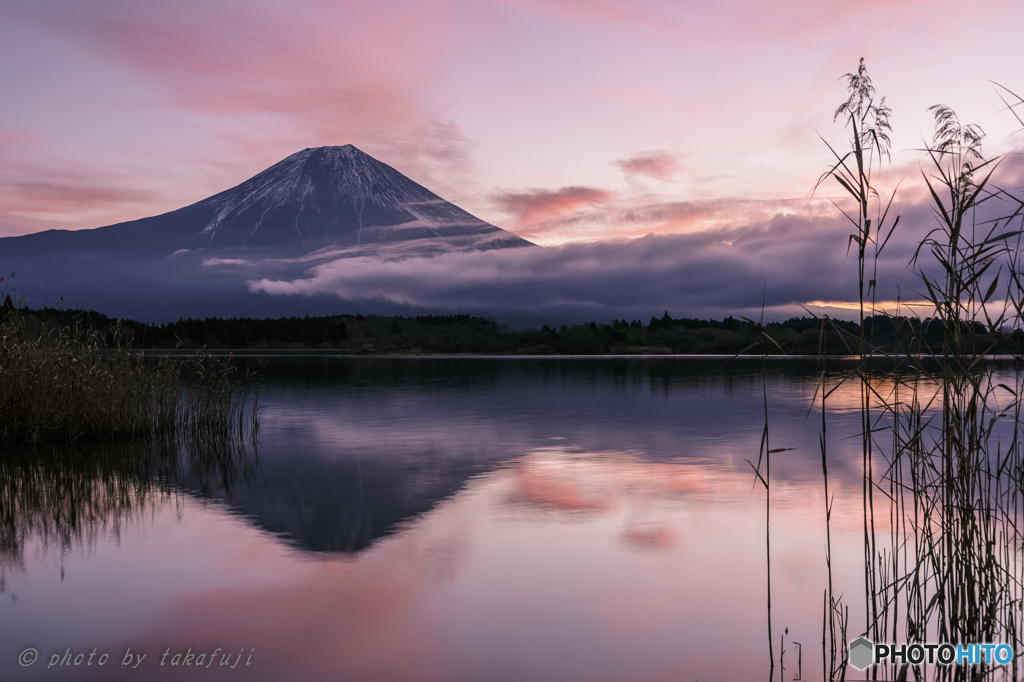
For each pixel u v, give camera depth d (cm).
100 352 1238
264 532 632
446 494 783
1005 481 702
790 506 710
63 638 410
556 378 3106
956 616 353
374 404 1873
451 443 1168
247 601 466
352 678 361
